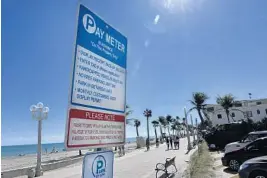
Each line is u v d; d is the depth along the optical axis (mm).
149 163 19359
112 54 3520
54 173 18484
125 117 3674
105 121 3238
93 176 2965
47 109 18969
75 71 2842
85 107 2934
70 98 2748
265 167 8508
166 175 11906
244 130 25047
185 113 33219
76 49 2881
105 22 3424
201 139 41594
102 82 3256
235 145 16797
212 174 11656
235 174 11859
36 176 17562
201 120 56812
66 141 2650
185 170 13133
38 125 18734
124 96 3707
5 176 17312
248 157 12422
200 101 56969
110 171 3227
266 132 16375
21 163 33062
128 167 17891
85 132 2896
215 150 24734
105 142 3199
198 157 16156
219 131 25781
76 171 18719
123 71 3740
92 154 3004
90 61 3078
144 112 56750
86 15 3082
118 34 3707
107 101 3316
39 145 18469
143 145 51031
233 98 62531
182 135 120938
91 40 3129
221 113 65250
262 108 63219
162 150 33625
